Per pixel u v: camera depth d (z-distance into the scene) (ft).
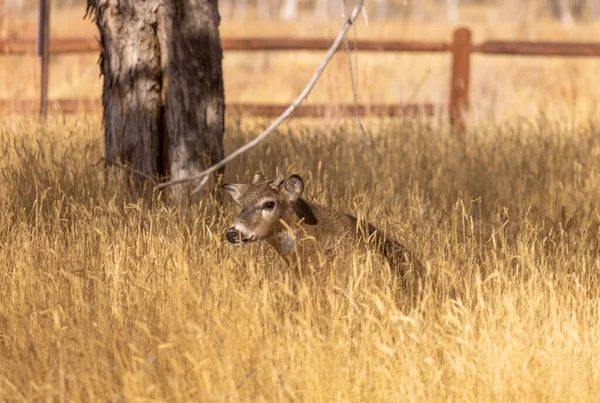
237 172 47.21
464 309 30.71
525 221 41.83
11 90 74.79
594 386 29.84
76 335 30.30
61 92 97.55
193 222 40.42
